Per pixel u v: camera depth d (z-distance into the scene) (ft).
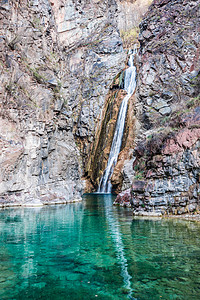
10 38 63.26
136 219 34.30
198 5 83.71
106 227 28.96
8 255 18.31
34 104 60.70
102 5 148.46
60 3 145.38
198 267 15.39
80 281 13.69
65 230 27.40
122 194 56.65
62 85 76.43
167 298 11.59
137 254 18.24
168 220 31.63
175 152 34.88
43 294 12.15
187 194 32.60
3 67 58.54
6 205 51.55
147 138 41.42
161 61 85.30
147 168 39.14
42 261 16.88
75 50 141.90
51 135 62.44
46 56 71.77
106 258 17.43
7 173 52.75
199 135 32.81
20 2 69.00
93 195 87.04
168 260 16.72
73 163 67.56
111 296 11.84
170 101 77.77
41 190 57.26
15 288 12.84
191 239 21.80
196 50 77.97
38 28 71.15
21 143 55.62
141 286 12.96
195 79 72.74
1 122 55.06
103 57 133.39
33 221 33.65
